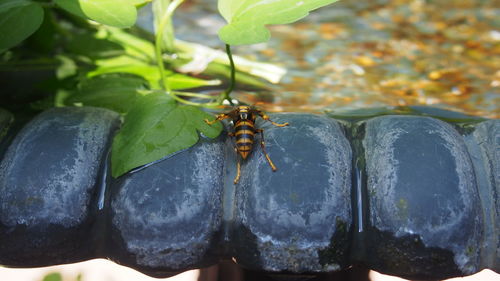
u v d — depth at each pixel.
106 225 0.23
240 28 0.25
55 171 0.23
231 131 0.26
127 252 0.23
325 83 0.38
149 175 0.23
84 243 0.23
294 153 0.23
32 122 0.25
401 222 0.22
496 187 0.23
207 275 0.39
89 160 0.24
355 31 0.47
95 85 0.35
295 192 0.22
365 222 0.23
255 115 0.25
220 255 0.23
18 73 0.36
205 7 0.51
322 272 0.22
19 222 0.22
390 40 0.45
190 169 0.23
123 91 0.34
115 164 0.23
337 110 0.33
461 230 0.22
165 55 0.41
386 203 0.22
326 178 0.22
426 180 0.22
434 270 0.22
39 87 0.34
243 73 0.39
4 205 0.23
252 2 0.27
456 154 0.23
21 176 0.23
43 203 0.22
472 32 0.46
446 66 0.41
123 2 0.27
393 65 0.41
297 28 0.47
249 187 0.23
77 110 0.26
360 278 0.33
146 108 0.25
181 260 0.23
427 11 0.50
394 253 0.22
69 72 0.37
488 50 0.43
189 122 0.25
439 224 0.22
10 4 0.28
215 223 0.23
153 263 0.23
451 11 0.50
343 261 0.23
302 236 0.22
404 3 0.52
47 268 0.44
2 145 0.25
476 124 0.26
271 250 0.22
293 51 0.43
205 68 0.39
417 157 0.23
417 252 0.22
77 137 0.24
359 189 0.23
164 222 0.22
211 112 0.31
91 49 0.41
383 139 0.24
